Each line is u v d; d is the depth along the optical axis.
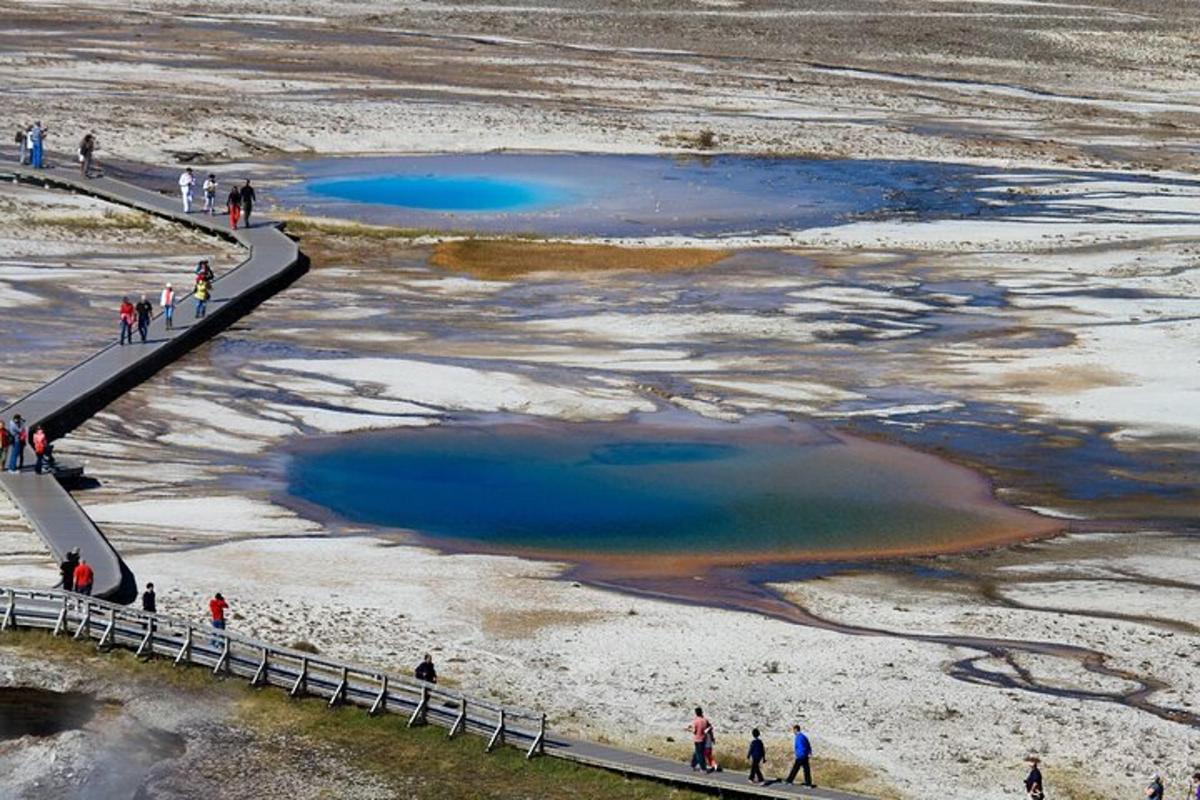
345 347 71.88
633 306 79.62
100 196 92.19
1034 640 46.75
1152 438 64.25
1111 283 85.69
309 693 41.09
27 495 52.53
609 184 105.56
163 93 120.94
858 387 69.31
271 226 89.19
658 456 61.00
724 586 49.72
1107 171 116.12
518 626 46.16
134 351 67.31
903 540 53.97
